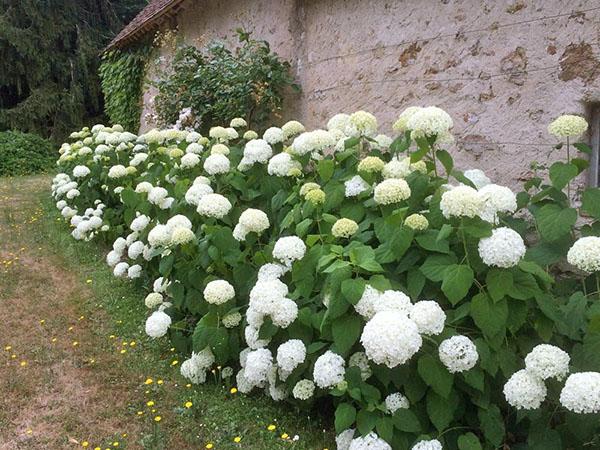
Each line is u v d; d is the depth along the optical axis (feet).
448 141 9.11
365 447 7.00
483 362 7.09
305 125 18.30
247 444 8.56
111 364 11.25
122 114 35.91
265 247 10.25
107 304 14.12
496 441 7.19
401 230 7.82
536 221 8.61
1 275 16.44
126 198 14.16
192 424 9.12
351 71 16.02
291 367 8.03
